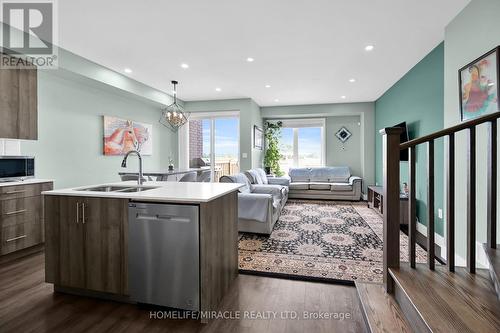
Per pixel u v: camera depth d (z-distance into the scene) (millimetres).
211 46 3258
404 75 4375
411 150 1742
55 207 2010
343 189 6223
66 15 2557
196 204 1732
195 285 1736
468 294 1392
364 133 6426
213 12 2492
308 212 4926
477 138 2186
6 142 3129
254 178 5012
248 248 3057
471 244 1635
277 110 6969
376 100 6254
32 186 2939
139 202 1835
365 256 2803
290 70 4160
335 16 2557
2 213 2650
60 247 2008
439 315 1207
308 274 2385
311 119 7387
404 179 4391
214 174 6766
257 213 3424
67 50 3402
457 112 2494
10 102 2830
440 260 2732
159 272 1804
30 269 2529
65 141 3922
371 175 6383
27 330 1623
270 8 2424
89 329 1639
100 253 1918
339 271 2441
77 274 1975
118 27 2783
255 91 5480
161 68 4090
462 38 2418
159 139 6152
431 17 2553
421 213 3736
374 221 4242
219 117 6648
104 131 4570
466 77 2322
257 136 6746
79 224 1953
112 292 1904
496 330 1100
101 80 4000
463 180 2412
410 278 1583
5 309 1848
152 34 2941
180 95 5891
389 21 2643
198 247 1725
